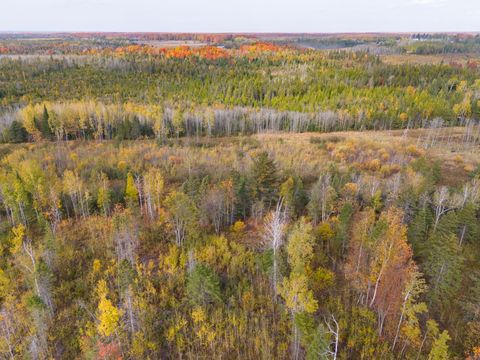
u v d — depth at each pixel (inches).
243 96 5974.4
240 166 2989.7
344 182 2299.5
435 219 1945.1
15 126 4092.0
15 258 1798.7
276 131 4817.9
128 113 4749.0
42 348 1334.9
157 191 2278.5
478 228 1787.6
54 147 3841.0
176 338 1352.1
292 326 1315.2
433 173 2657.5
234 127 4859.7
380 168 2960.1
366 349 1266.0
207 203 2041.1
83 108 4539.9
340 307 1414.9
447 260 1374.3
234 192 2146.9
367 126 4911.4
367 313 1387.8
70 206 2394.2
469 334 1256.2
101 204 2249.0
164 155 3442.4
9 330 1422.2
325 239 1825.8
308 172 2854.3
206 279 1423.5
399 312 1346.0
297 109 5423.2
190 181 2148.1
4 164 3171.8
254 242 1900.8
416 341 1249.4
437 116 4640.8
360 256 1534.2
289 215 2033.7
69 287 1631.4
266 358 1256.8
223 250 1759.4
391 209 1787.6
